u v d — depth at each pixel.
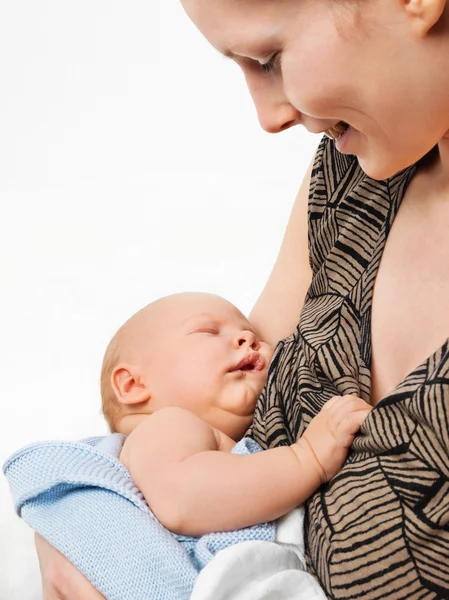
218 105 2.40
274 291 1.33
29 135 2.35
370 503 0.87
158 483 1.02
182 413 1.10
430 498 0.84
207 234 2.00
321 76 0.86
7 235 2.07
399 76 0.85
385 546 0.85
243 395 1.21
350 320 1.06
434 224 1.02
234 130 2.34
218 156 2.26
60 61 2.47
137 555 0.98
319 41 0.84
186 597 0.96
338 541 0.88
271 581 0.92
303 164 2.21
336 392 1.04
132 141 2.32
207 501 0.99
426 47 0.84
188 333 1.26
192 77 2.45
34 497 1.06
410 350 0.99
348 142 0.94
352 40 0.84
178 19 2.49
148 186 2.19
